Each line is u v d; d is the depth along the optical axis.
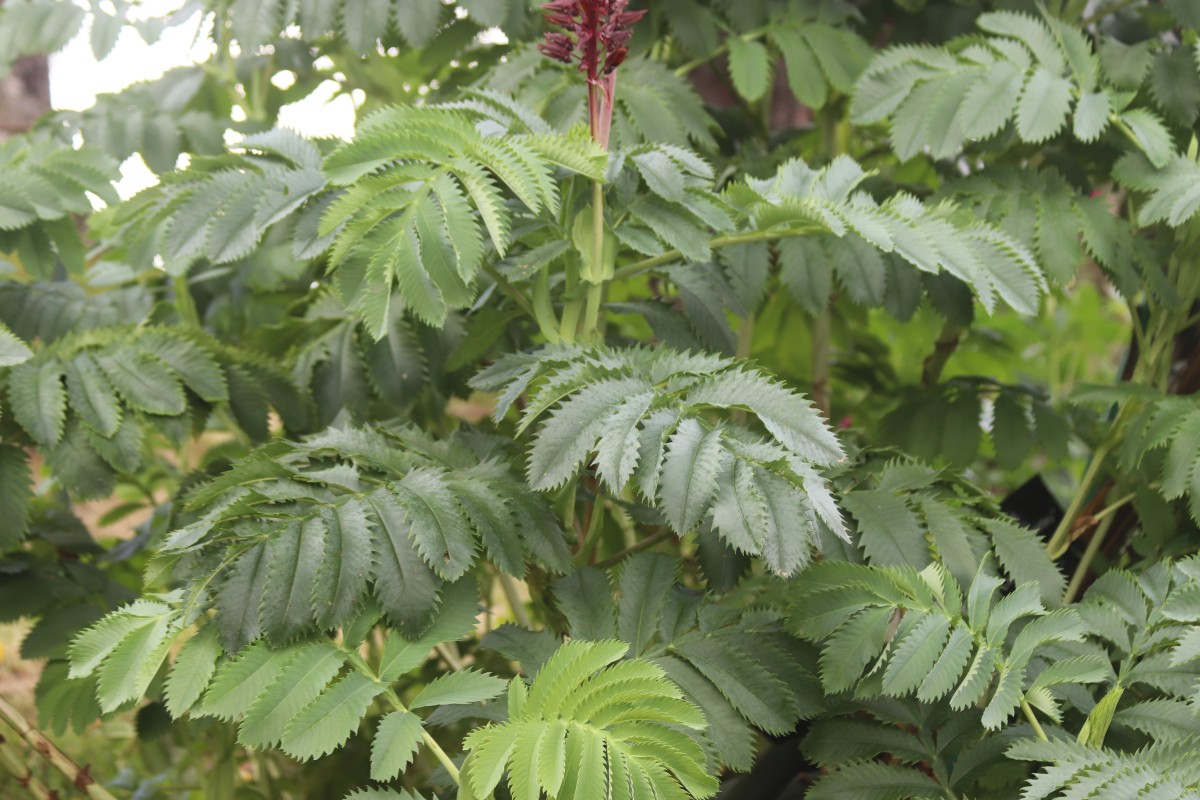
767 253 2.33
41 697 2.35
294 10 2.39
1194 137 2.30
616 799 1.83
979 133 2.23
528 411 1.93
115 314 2.52
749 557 2.12
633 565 2.12
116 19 2.51
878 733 2.07
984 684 1.94
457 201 1.92
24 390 2.18
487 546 1.96
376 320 1.93
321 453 2.05
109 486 2.20
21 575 2.36
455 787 2.00
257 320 2.61
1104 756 1.90
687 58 2.62
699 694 2.01
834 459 1.89
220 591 1.92
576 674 1.87
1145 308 2.48
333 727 1.90
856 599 2.01
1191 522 2.31
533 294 2.10
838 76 2.40
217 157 2.12
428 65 2.55
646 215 2.06
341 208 1.92
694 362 1.99
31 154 2.35
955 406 2.56
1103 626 2.05
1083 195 2.39
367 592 1.97
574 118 2.31
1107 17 2.61
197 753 2.65
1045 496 2.53
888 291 2.34
